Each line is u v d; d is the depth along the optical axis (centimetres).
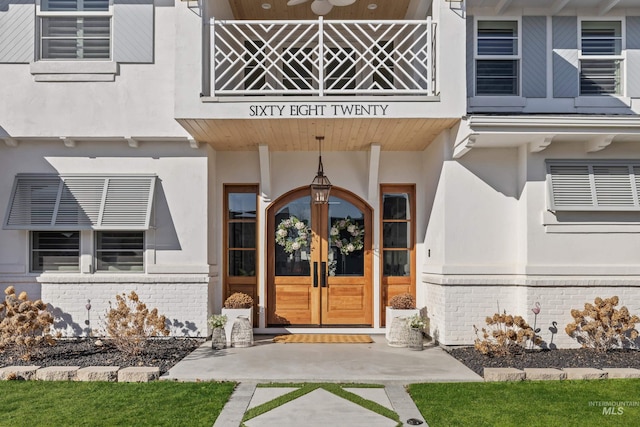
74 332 827
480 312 789
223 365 674
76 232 850
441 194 809
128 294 831
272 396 556
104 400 534
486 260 795
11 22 814
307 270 952
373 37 979
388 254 955
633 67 823
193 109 721
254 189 952
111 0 820
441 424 475
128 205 823
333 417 494
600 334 723
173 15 826
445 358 718
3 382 596
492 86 826
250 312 834
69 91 816
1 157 838
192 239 843
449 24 736
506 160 802
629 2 803
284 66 979
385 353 753
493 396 551
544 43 824
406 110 728
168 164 849
